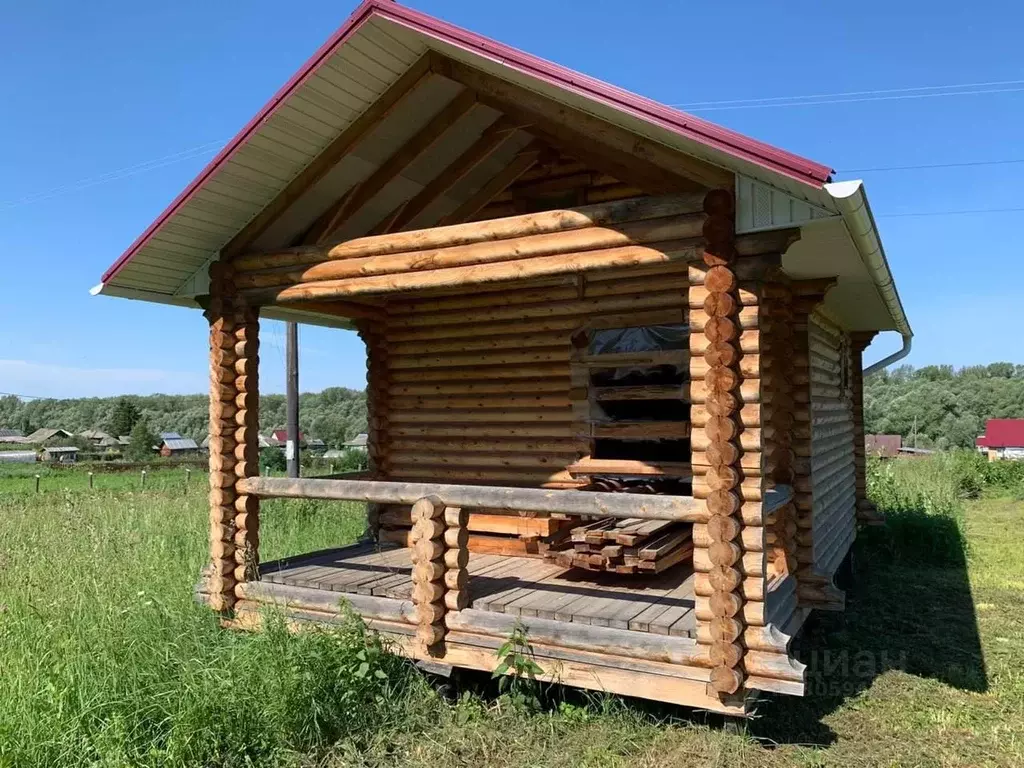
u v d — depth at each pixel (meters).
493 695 5.89
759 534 4.77
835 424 9.99
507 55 4.83
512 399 8.13
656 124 4.45
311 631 5.87
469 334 8.38
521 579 6.70
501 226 5.59
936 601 9.29
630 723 5.25
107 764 4.43
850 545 10.87
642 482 7.47
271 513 13.56
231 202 6.41
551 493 5.38
